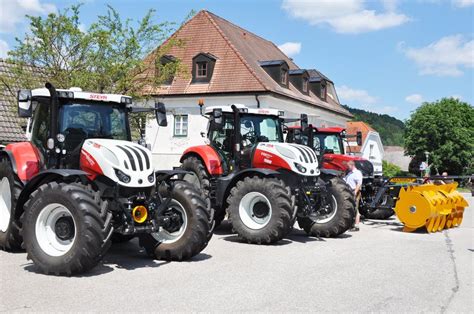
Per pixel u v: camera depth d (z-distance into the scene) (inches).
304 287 259.6
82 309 214.1
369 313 219.8
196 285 257.8
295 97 1153.4
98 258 272.7
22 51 661.9
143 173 299.0
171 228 317.7
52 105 313.0
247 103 1056.2
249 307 222.8
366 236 449.7
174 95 1085.8
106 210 278.5
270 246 382.9
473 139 2198.6
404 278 285.6
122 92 706.2
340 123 1544.0
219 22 1248.2
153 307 219.3
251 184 390.9
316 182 425.4
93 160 298.7
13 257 319.6
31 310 210.7
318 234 439.8
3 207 346.6
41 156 328.5
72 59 682.8
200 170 470.6
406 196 481.7
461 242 424.8
